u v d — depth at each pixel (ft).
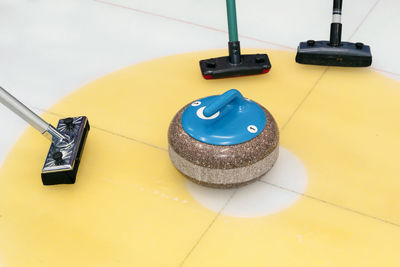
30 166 6.08
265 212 5.31
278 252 4.86
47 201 5.55
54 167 5.49
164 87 7.54
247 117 5.16
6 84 7.76
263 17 9.46
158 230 5.14
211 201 5.47
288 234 5.04
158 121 6.81
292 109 6.91
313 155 6.06
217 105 4.93
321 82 7.48
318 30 9.00
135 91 7.48
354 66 7.73
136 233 5.12
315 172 5.80
